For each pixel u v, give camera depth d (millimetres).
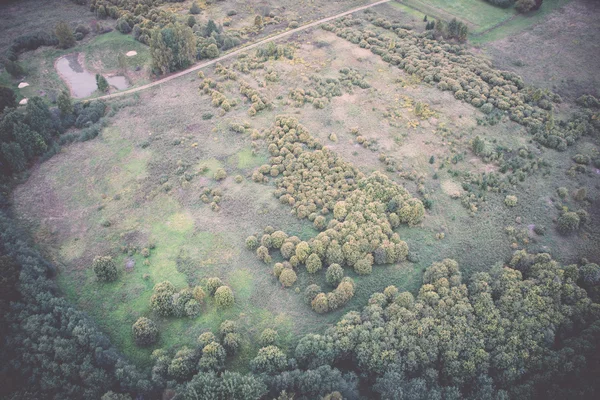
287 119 121812
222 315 83250
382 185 102750
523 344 75125
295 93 132375
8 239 90375
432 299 80812
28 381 69562
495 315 78562
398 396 68812
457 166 113375
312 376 70188
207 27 157000
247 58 147875
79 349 73562
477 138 113875
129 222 99938
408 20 166500
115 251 94062
